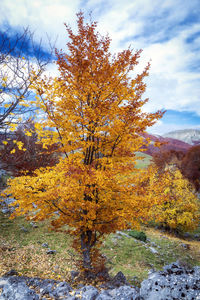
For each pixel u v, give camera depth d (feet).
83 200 20.99
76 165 20.75
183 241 58.13
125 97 21.25
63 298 16.38
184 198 61.21
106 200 20.89
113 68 19.85
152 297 15.33
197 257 47.16
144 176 22.13
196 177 120.67
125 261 37.37
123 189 20.84
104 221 22.21
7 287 15.26
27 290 14.97
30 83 12.61
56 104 20.11
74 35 19.51
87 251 24.16
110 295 16.79
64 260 30.48
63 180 20.11
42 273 24.99
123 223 20.15
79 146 21.09
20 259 28.25
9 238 34.78
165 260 41.50
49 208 21.09
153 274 18.74
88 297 15.96
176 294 14.75
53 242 35.99
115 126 20.39
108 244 41.91
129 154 21.58
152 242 49.85
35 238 36.37
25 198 19.71
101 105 19.12
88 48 20.26
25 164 30.66
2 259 27.17
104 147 23.13
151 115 19.69
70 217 22.09
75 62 19.93
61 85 19.66
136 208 20.74
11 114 12.21
